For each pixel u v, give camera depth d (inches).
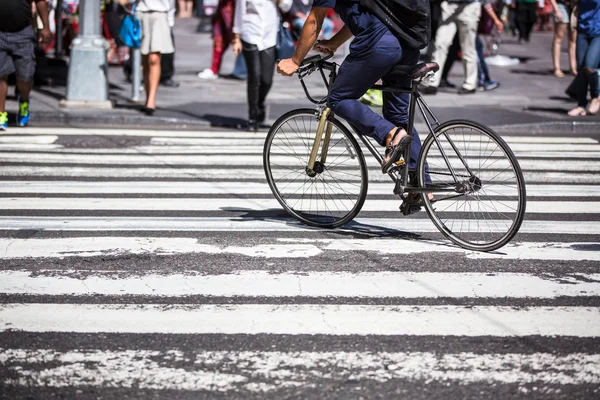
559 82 789.2
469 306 236.1
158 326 220.4
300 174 322.3
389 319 225.9
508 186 290.7
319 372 193.3
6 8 495.8
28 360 199.6
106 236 303.0
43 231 308.3
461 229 296.8
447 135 290.8
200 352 204.4
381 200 366.9
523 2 1156.5
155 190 379.2
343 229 317.7
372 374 192.5
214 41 783.1
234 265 271.0
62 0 864.3
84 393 183.2
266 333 216.1
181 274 261.6
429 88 694.5
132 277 258.4
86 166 428.5
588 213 348.8
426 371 194.1
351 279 258.4
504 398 181.3
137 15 573.0
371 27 279.4
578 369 195.6
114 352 204.1
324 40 303.3
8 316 226.5
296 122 320.2
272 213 340.8
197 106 619.8
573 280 259.6
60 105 596.4
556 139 542.3
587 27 593.3
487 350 206.2
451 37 695.7
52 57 874.8
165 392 183.5
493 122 577.3
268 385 186.9
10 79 697.6
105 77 599.5
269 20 530.6
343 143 310.0
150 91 580.4
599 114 613.6
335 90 292.0
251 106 542.9
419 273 265.1
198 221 326.0
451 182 291.4
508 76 824.9
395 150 288.5
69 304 235.8
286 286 251.4
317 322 223.5
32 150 466.6
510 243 301.3
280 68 296.8
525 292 248.4
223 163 442.3
